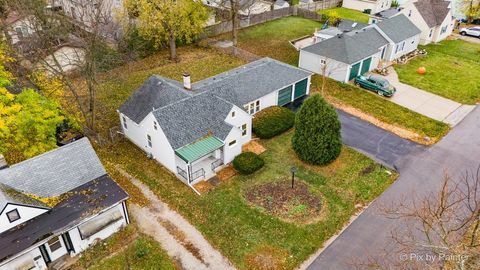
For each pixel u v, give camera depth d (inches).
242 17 2354.8
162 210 960.9
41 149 976.9
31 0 1130.7
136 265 810.8
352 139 1239.5
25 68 1330.0
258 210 947.3
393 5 2903.5
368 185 1035.3
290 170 1093.8
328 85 1592.0
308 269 800.3
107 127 1312.7
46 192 855.7
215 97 1159.0
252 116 1274.6
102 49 1531.7
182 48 2060.8
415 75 1676.9
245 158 1097.4
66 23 1255.5
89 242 847.1
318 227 898.7
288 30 2306.8
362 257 824.3
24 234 763.4
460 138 1246.9
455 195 989.8
